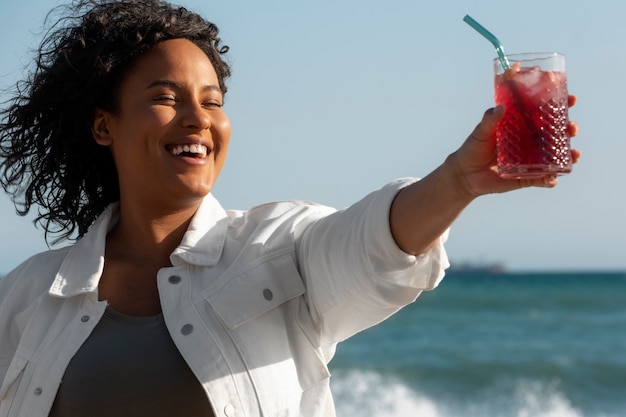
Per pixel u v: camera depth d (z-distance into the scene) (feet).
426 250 8.91
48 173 11.56
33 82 11.23
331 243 9.43
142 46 10.16
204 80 10.15
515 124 8.07
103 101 10.51
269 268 9.95
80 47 10.60
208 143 9.99
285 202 10.70
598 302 132.87
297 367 9.82
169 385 9.25
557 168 8.07
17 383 9.77
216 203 10.68
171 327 9.46
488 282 228.22
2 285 10.61
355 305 9.45
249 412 9.21
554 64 8.21
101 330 9.67
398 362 75.82
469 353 81.46
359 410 58.08
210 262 10.00
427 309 122.62
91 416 9.25
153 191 10.06
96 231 10.48
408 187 8.90
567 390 63.87
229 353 9.37
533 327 102.17
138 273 10.15
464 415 57.06
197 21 10.68
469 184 8.35
